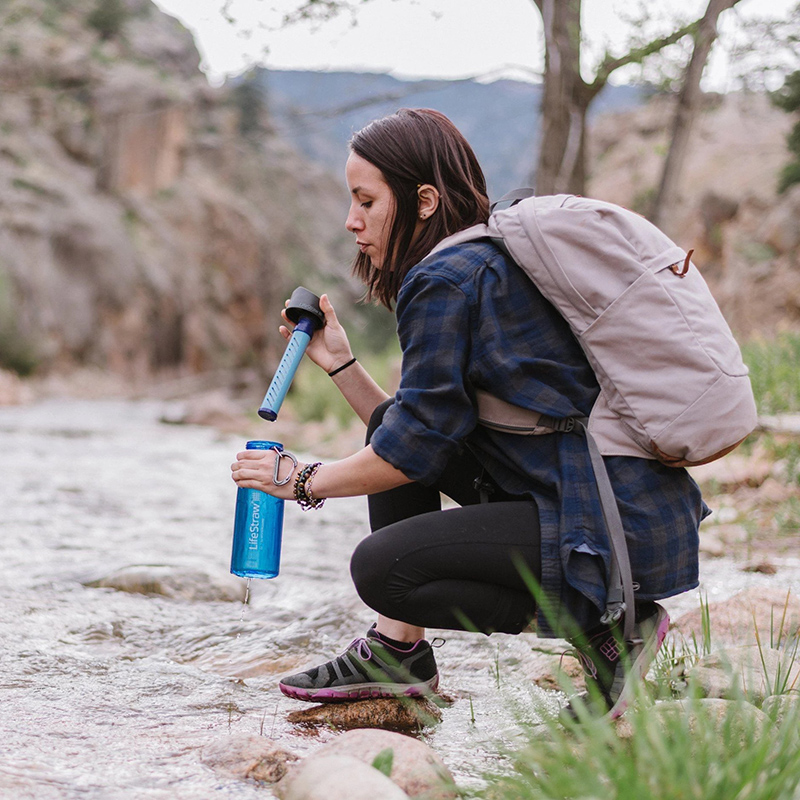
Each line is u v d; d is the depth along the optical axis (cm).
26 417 1548
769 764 141
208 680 239
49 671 241
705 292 186
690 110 787
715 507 536
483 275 186
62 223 3597
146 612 304
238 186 5272
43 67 1789
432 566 188
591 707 188
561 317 188
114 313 3666
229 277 4450
